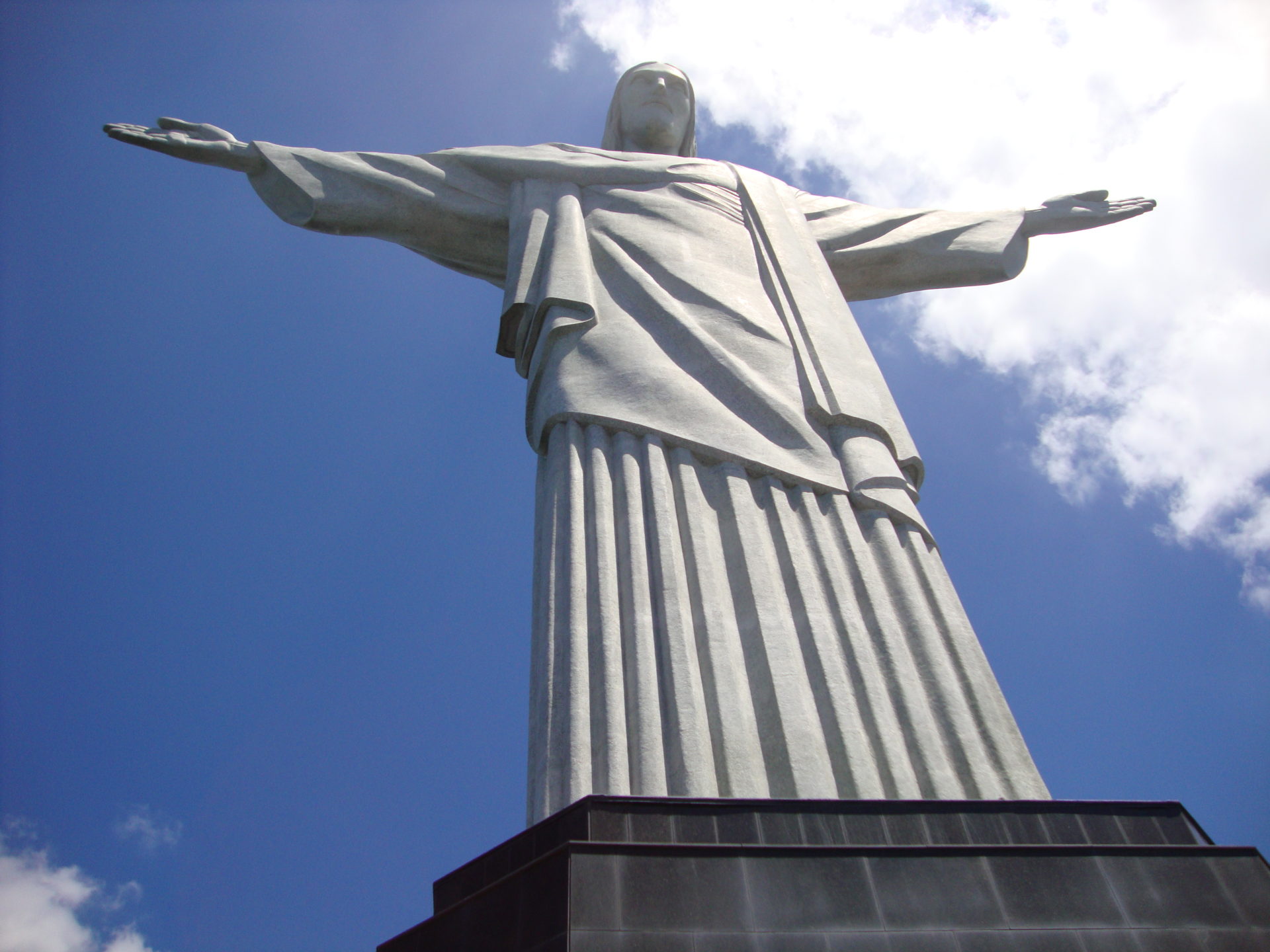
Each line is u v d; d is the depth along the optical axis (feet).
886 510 48.65
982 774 38.99
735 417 50.85
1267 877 31.30
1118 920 29.78
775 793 37.17
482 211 67.77
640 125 82.43
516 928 29.32
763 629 41.96
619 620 42.24
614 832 30.78
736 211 67.26
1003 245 72.59
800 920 28.81
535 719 40.60
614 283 58.85
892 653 42.32
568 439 49.62
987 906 29.71
